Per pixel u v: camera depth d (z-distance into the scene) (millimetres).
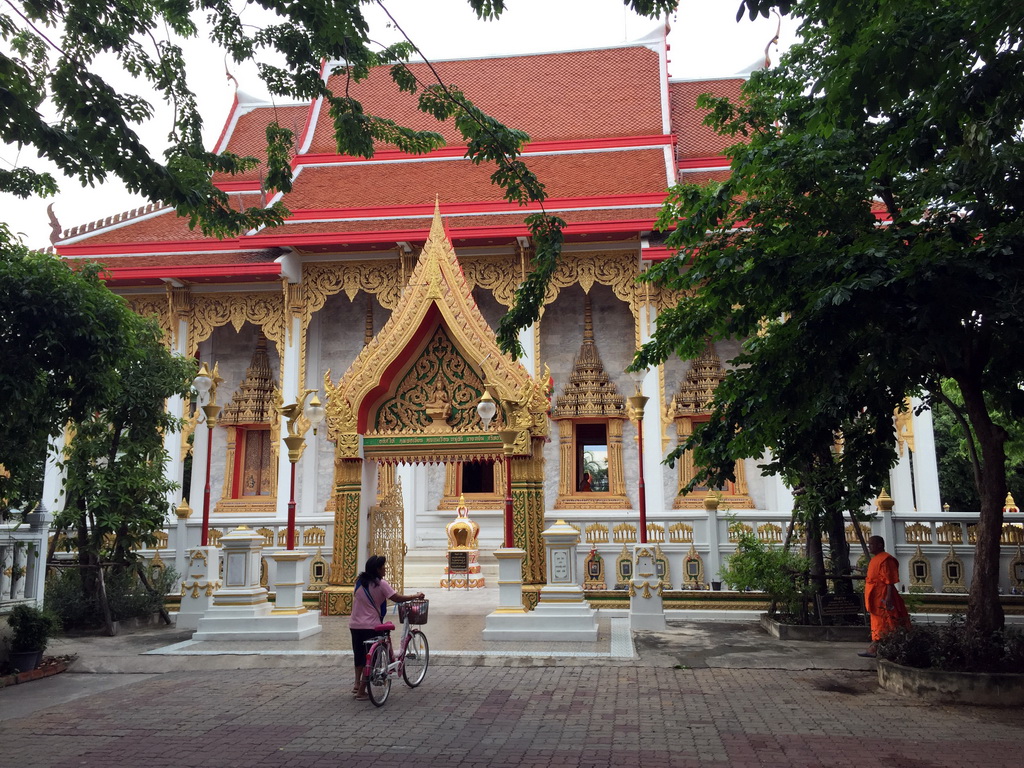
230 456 25188
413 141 10492
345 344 25594
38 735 7039
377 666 7973
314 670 9836
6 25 8734
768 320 10406
